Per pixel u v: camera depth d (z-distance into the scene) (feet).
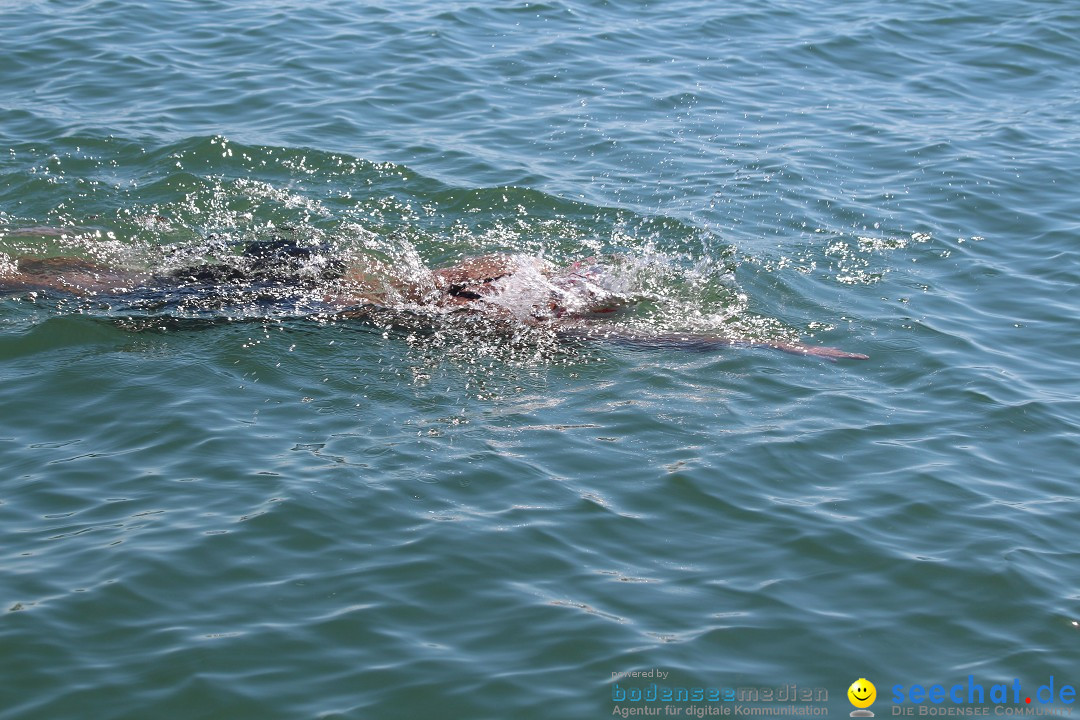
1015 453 29.35
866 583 24.30
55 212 41.29
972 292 38.42
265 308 35.76
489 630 22.43
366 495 26.48
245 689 20.61
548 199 43.83
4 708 19.94
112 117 48.60
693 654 21.98
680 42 60.64
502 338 35.09
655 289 38.14
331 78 53.67
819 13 65.57
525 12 62.95
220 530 24.94
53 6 60.29
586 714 20.38
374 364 33.04
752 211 43.78
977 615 23.47
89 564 23.68
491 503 26.48
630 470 28.04
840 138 50.65
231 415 29.76
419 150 47.42
